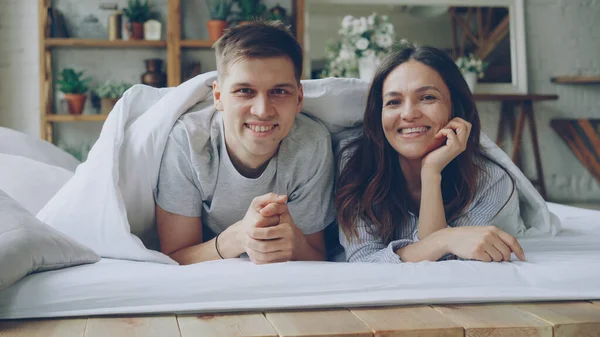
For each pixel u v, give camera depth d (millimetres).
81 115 4539
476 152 1604
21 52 4797
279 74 1387
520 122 5246
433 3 5250
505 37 5352
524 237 1770
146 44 4594
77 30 4785
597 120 5324
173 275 1152
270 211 1322
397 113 1510
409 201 1648
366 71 4781
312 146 1572
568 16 5492
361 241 1558
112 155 1502
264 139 1411
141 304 1112
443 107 1507
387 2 5188
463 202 1574
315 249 1616
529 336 1021
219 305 1113
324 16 5098
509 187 1638
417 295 1161
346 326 1021
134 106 1684
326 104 1660
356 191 1574
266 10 4918
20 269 1115
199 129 1524
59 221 1484
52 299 1096
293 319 1069
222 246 1438
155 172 1543
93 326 1037
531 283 1211
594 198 5500
